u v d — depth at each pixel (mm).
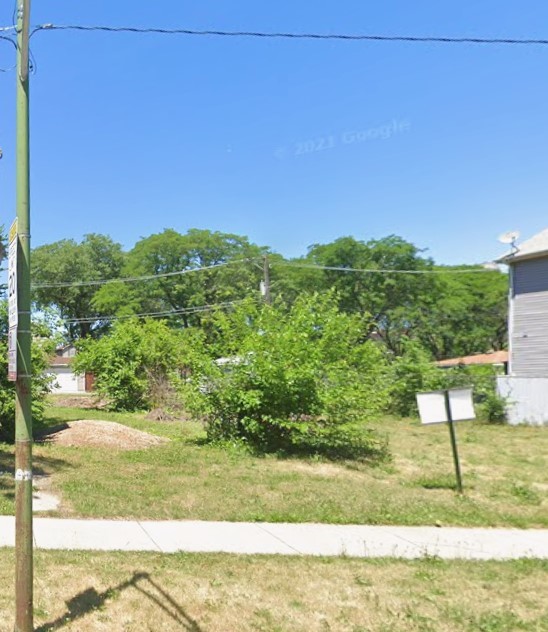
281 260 48000
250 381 14039
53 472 10586
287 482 10523
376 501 9297
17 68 4176
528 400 22609
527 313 25500
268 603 5121
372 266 40625
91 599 5008
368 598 5305
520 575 6156
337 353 14781
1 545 6445
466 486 10852
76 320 58188
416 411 24266
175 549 6691
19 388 4199
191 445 14492
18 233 4156
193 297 47688
